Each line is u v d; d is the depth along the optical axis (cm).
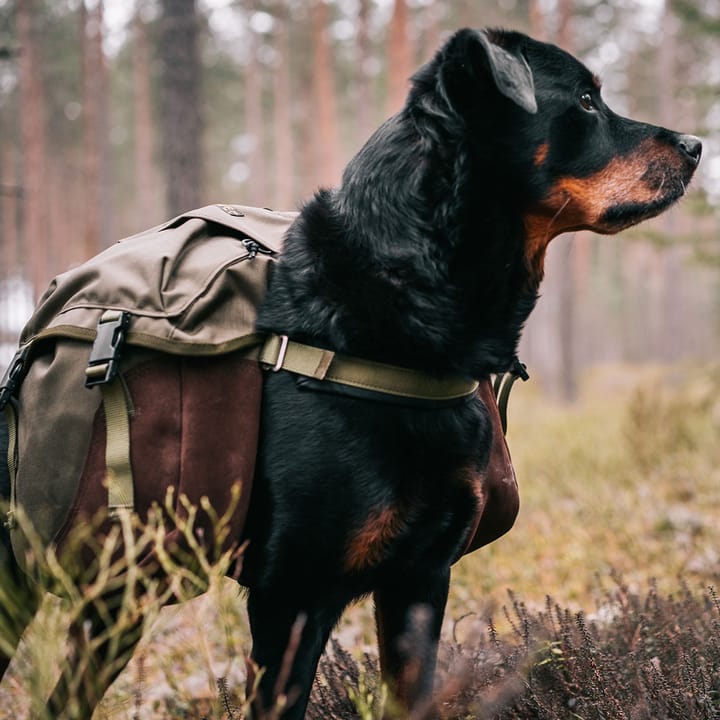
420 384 243
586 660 274
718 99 1019
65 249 2895
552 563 523
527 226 263
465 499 255
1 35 2038
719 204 882
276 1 2286
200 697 331
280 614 245
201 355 239
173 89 901
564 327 1956
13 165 2566
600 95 275
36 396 253
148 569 231
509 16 2112
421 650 259
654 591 348
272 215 291
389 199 248
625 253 3962
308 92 2616
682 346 3191
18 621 253
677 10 1006
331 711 288
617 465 810
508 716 269
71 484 245
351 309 242
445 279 245
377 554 246
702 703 252
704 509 640
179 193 902
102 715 222
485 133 252
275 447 242
